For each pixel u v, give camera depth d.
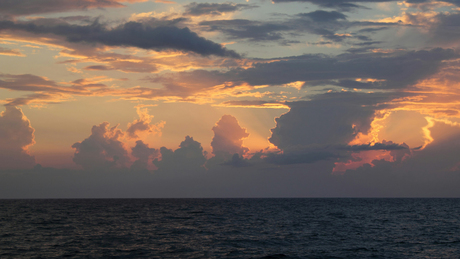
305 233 56.31
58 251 39.88
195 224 71.31
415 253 39.50
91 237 50.94
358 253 39.47
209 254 38.81
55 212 110.12
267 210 126.94
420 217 90.81
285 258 36.91
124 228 63.03
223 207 153.25
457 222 76.56
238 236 52.78
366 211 118.81
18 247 42.25
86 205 172.38
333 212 113.25
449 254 38.97
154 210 124.88
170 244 45.19
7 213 103.88
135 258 36.69
